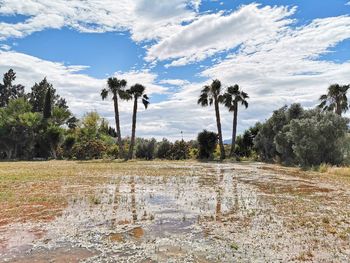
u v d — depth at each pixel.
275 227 8.14
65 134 58.84
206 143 45.66
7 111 61.03
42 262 5.86
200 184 16.47
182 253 6.31
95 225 8.35
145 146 48.66
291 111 37.22
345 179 18.92
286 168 27.98
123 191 13.90
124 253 6.32
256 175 21.41
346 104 38.84
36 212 9.76
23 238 7.26
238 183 16.94
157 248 6.60
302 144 28.19
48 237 7.34
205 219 9.01
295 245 6.77
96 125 69.94
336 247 6.65
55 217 9.15
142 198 12.20
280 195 13.03
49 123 58.09
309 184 16.52
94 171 23.61
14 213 9.61
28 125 55.00
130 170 24.92
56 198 11.96
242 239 7.19
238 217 9.23
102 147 50.41
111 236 7.43
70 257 6.10
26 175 19.91
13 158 55.09
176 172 23.38
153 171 24.11
